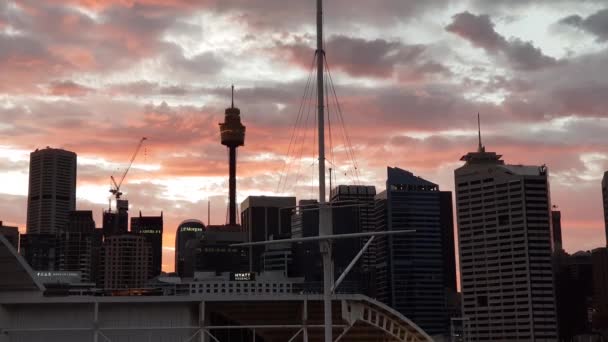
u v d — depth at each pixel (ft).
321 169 286.25
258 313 420.77
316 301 419.74
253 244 282.15
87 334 401.49
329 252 285.43
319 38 297.33
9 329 393.09
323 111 290.15
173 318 407.23
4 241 385.29
